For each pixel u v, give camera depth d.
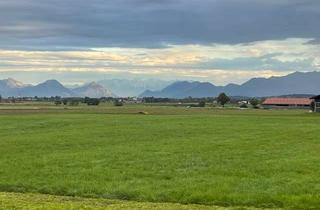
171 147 35.28
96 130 52.41
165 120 71.69
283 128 54.38
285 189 19.56
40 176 23.33
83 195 19.34
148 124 62.28
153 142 39.19
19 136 45.69
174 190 19.58
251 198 18.05
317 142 38.66
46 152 33.03
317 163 26.41
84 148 35.34
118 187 20.36
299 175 22.83
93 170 24.91
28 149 35.00
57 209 15.59
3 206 16.00
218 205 17.53
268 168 24.91
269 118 79.12
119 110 131.12
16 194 19.27
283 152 31.94
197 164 26.81
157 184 21.06
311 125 60.09
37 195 19.11
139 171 24.58
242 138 42.28
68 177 22.97
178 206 16.86
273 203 17.55
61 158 29.56
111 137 44.00
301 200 17.59
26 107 159.75
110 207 16.27
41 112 108.38
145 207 16.47
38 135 46.59
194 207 16.72
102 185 20.89
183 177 22.88
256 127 56.19
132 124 62.41
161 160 28.41
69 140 41.31
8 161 28.44
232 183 21.09
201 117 82.12
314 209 16.75
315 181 21.25
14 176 23.38
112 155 30.78
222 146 35.84
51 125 61.16
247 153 31.58
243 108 176.88
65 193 19.83
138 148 34.78
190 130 51.88
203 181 21.72
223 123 64.12
